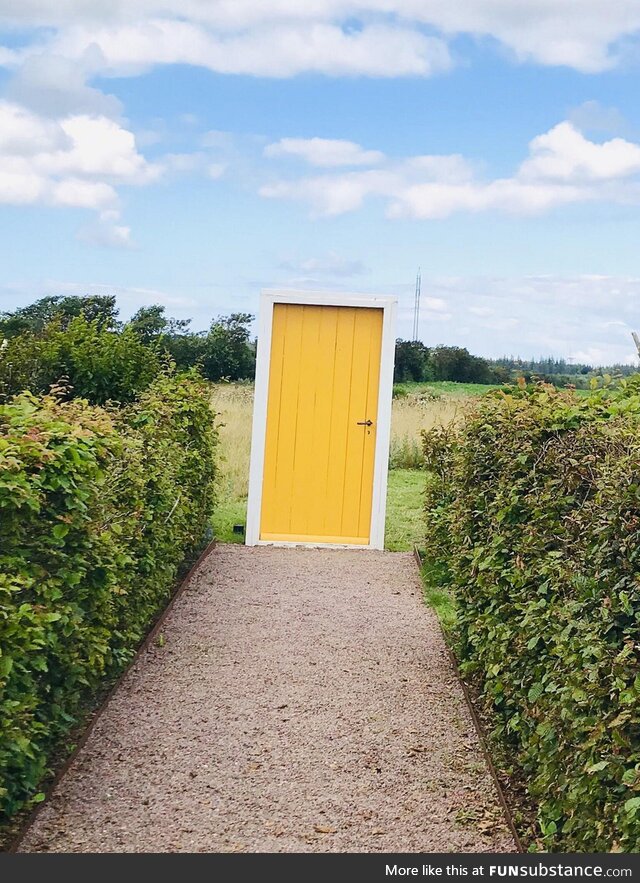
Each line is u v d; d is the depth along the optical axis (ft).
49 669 16.24
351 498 38.04
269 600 29.04
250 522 37.60
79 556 16.35
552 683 13.97
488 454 21.71
